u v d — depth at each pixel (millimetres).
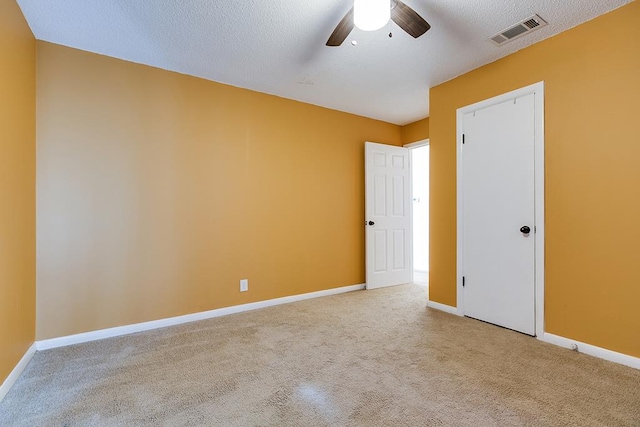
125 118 2717
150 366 2082
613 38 2113
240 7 2053
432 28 2312
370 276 4211
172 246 2914
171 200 2916
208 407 1634
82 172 2531
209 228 3113
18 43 2018
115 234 2656
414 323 2879
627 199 2055
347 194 4145
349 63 2836
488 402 1655
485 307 2889
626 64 2061
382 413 1573
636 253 2016
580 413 1558
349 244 4148
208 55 2676
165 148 2896
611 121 2125
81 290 2508
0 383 1721
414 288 4270
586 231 2240
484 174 2891
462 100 3080
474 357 2180
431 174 3402
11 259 1894
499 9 2104
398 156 4523
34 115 2320
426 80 3211
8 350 1830
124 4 2008
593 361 2104
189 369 2039
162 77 2898
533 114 2537
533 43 2531
